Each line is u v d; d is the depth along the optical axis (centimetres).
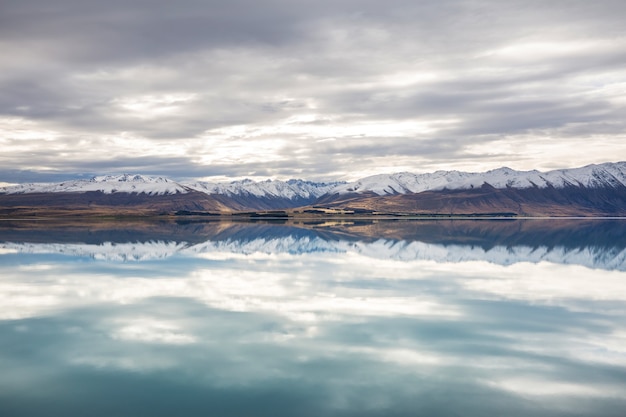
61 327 2742
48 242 8056
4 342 2491
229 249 6950
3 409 1781
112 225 15288
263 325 2747
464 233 10675
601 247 7244
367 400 1825
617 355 2255
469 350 2325
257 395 1870
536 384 1948
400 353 2291
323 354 2283
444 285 3928
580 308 3136
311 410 1755
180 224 16488
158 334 2600
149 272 4647
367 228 13175
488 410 1745
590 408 1755
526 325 2736
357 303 3272
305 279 4222
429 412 1734
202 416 1719
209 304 3256
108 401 1833
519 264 5200
